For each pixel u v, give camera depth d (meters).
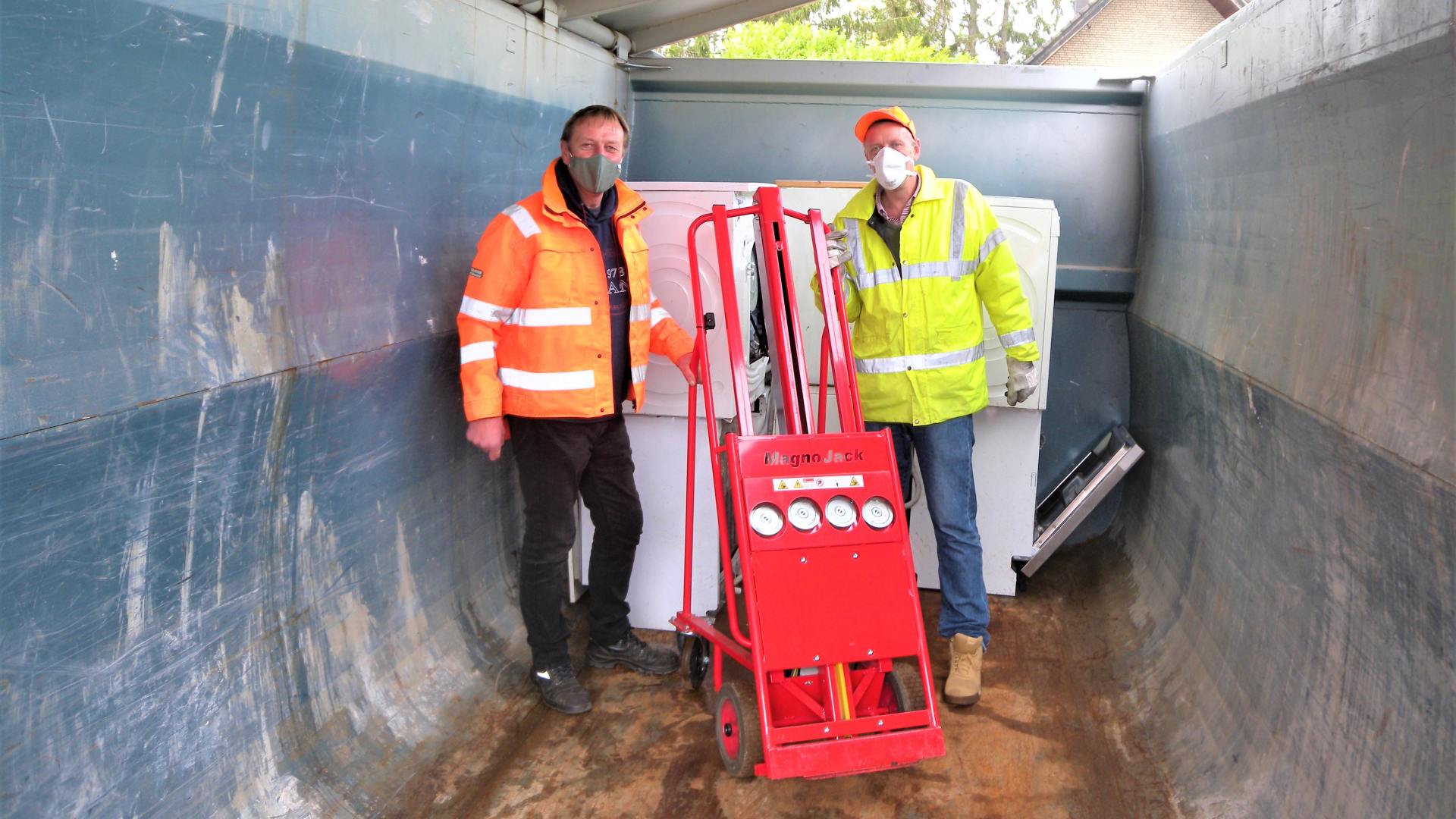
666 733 2.91
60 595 1.66
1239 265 2.98
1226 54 3.18
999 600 3.96
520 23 3.40
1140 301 4.38
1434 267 1.73
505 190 3.39
